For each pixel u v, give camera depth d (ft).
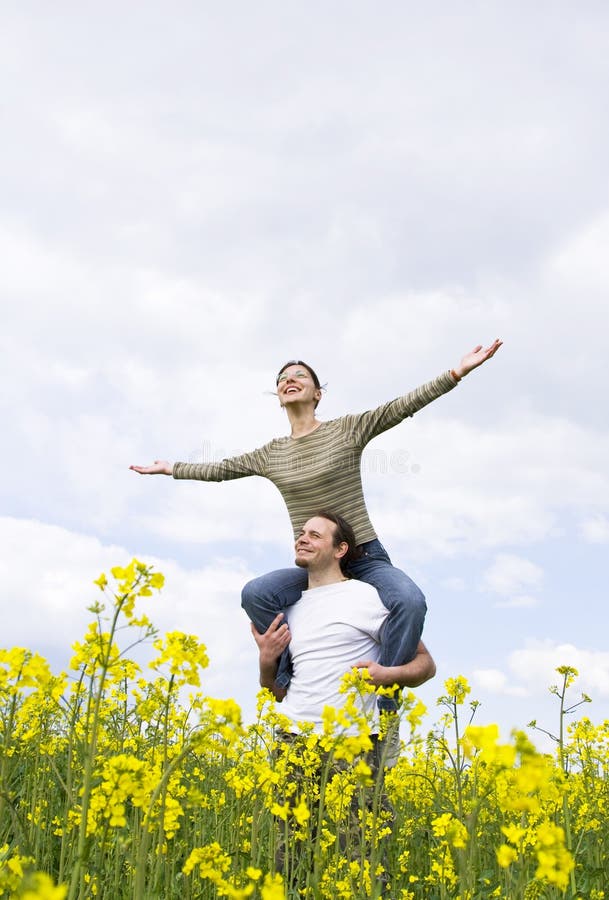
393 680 15.74
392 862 15.03
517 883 9.68
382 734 14.44
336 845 11.84
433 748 16.56
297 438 20.03
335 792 12.00
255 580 17.92
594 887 13.52
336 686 15.97
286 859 11.76
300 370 20.53
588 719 17.72
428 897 14.20
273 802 12.19
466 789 12.90
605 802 17.17
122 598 8.46
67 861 11.70
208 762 16.43
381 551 18.74
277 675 17.13
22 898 4.96
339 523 17.85
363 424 19.45
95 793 8.51
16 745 13.82
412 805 18.12
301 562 17.67
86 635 9.03
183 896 11.20
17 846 10.27
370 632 16.48
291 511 19.69
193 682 8.89
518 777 6.56
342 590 17.13
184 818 14.88
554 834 7.27
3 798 9.75
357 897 10.93
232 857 12.09
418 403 19.07
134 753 15.17
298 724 13.55
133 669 12.24
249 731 13.42
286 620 17.63
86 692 10.83
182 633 8.87
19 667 8.48
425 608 16.55
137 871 8.43
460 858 9.60
